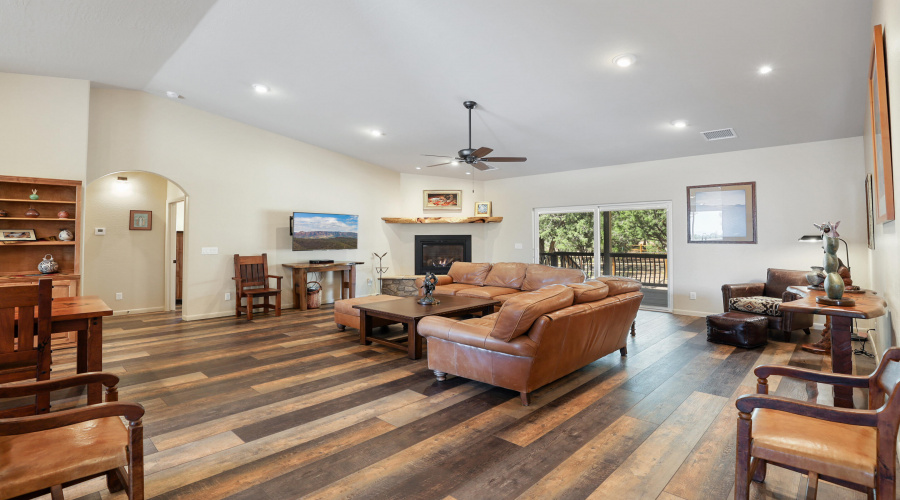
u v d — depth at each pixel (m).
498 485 1.93
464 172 8.18
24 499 1.38
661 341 4.66
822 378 1.74
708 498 1.83
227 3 3.39
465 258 8.59
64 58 4.28
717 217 5.95
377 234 8.16
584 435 2.43
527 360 2.81
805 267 5.30
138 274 6.62
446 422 2.61
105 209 6.34
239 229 6.40
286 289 6.95
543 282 5.93
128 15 3.55
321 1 3.25
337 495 1.85
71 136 4.75
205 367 3.71
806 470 1.46
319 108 5.49
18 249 4.68
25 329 2.07
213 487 1.90
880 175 2.64
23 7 3.39
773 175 5.51
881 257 3.37
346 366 3.76
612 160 6.62
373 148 7.10
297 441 2.35
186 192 5.88
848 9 2.71
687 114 4.62
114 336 4.91
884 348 3.18
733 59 3.41
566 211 7.51
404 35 3.55
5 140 4.43
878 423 1.32
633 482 1.95
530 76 4.00
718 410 2.79
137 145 5.46
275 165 6.79
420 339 4.03
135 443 1.49
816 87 3.83
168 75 4.83
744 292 5.16
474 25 3.27
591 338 3.37
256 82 4.85
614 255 6.99
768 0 2.68
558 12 2.99
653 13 2.88
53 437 1.57
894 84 1.95
